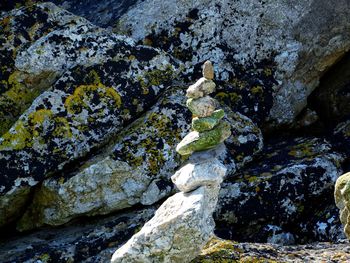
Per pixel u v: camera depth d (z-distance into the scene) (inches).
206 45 223.3
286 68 225.3
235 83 222.8
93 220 203.8
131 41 210.1
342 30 226.4
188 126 206.1
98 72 205.5
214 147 169.2
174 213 165.0
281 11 224.1
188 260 167.3
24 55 205.0
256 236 202.2
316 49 226.5
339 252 175.9
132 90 207.0
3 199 198.1
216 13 223.5
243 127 213.9
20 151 197.6
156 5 224.8
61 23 209.0
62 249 193.0
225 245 175.8
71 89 202.5
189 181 166.9
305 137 225.0
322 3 224.7
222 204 203.6
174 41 223.6
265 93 223.3
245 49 224.8
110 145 204.7
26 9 209.8
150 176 202.1
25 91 205.3
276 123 227.1
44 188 199.8
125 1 229.3
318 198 207.3
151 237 165.3
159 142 203.8
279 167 209.5
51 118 200.1
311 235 202.1
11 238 202.5
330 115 231.5
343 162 214.7
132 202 202.5
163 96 209.3
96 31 209.0
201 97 167.5
